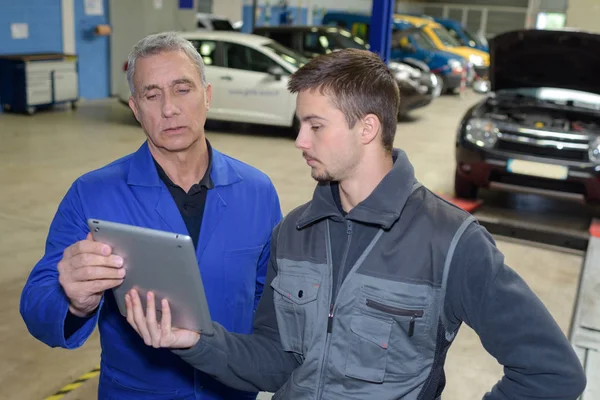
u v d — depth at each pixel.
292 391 1.29
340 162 1.24
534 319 1.14
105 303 1.66
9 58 8.90
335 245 1.30
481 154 5.37
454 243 1.20
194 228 1.67
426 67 11.27
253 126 9.22
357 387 1.24
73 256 1.26
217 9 14.12
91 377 2.84
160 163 1.66
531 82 5.83
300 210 1.40
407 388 1.23
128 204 1.61
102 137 7.97
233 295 1.69
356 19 14.83
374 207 1.25
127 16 11.11
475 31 22.09
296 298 1.29
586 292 3.97
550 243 4.93
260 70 8.27
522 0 21.22
